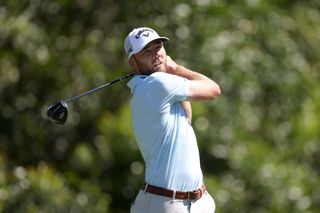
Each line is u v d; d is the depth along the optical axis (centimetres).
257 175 3428
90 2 3716
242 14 3591
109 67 3581
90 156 3472
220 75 3406
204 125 3331
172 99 1745
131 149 3391
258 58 3516
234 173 3428
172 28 3453
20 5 3681
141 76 1783
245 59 3475
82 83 3606
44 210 3366
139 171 3444
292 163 3584
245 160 3412
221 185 3372
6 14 3659
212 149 3378
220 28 3500
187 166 1758
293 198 3456
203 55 3409
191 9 3488
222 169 3425
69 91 3641
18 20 3625
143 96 1752
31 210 3344
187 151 1762
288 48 3628
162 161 1750
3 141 3738
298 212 3447
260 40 3606
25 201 3353
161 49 1805
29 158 3734
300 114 3609
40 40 3644
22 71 3722
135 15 3578
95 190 3450
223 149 3391
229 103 3400
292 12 3894
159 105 1739
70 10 3731
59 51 3678
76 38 3697
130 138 3366
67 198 3403
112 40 3584
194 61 3409
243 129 3438
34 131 3722
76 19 3734
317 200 3550
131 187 3475
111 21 3644
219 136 3378
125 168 3472
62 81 3662
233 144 3406
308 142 3625
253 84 3469
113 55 3588
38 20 3703
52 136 3706
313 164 3688
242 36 3534
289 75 3597
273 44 3603
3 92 3747
